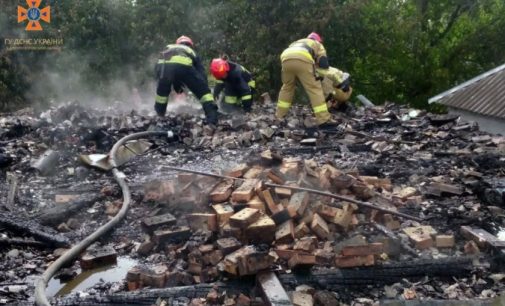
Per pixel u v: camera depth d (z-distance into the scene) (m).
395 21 21.31
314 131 7.86
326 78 9.19
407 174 5.81
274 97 18.11
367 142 7.28
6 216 4.77
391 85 23.97
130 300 3.54
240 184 4.56
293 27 17.33
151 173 6.08
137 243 4.41
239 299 3.46
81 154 6.77
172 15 17.25
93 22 17.11
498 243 4.02
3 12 16.81
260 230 3.87
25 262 4.18
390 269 3.81
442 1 23.72
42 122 8.04
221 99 10.07
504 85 13.10
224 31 17.91
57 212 4.90
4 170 6.16
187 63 8.12
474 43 23.28
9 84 16.80
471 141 7.46
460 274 3.85
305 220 4.14
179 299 3.55
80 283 3.87
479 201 5.02
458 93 13.81
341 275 3.73
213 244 3.97
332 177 4.59
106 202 5.26
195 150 7.10
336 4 18.14
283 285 3.63
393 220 4.39
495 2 23.48
